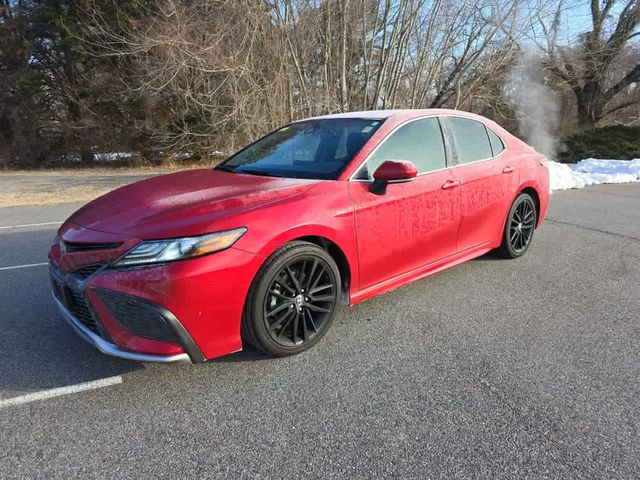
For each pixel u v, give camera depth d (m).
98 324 2.50
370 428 2.28
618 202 8.76
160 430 2.28
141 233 2.47
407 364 2.86
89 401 2.52
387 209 3.29
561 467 2.02
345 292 3.24
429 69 14.07
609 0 22.12
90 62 21.94
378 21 13.14
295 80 13.25
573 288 4.14
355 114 3.98
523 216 4.86
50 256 2.98
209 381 2.70
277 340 2.83
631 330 3.31
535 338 3.20
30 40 23.12
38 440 2.21
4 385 2.66
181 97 18.23
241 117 13.09
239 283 2.55
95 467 2.04
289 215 2.76
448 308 3.71
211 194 2.92
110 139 23.20
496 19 13.49
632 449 2.12
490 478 1.96
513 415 2.37
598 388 2.60
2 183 13.20
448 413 2.39
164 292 2.37
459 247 4.07
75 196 10.12
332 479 1.96
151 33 14.92
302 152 3.68
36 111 23.53
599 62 22.14
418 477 1.97
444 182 3.75
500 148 4.57
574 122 24.45
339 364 2.87
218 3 12.74
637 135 20.67
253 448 2.15
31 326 3.42
